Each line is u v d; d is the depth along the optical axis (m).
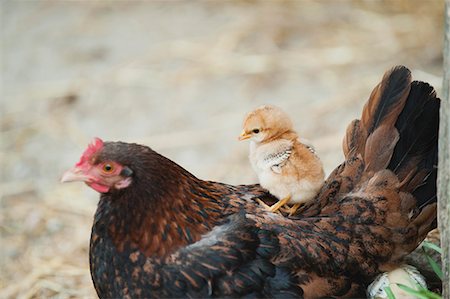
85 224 10.59
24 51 14.52
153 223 6.42
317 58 13.12
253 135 7.13
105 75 13.51
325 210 6.99
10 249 10.20
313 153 7.05
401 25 13.60
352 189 7.10
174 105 12.66
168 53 13.81
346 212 6.89
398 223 6.98
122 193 6.45
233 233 6.52
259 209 6.82
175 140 11.90
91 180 6.41
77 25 15.09
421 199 7.18
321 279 6.59
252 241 6.52
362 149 7.29
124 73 13.45
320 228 6.77
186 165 11.36
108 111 12.74
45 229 10.55
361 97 12.15
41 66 14.02
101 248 6.58
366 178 7.12
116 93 13.07
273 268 6.48
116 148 6.45
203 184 6.85
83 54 14.15
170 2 15.56
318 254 6.59
